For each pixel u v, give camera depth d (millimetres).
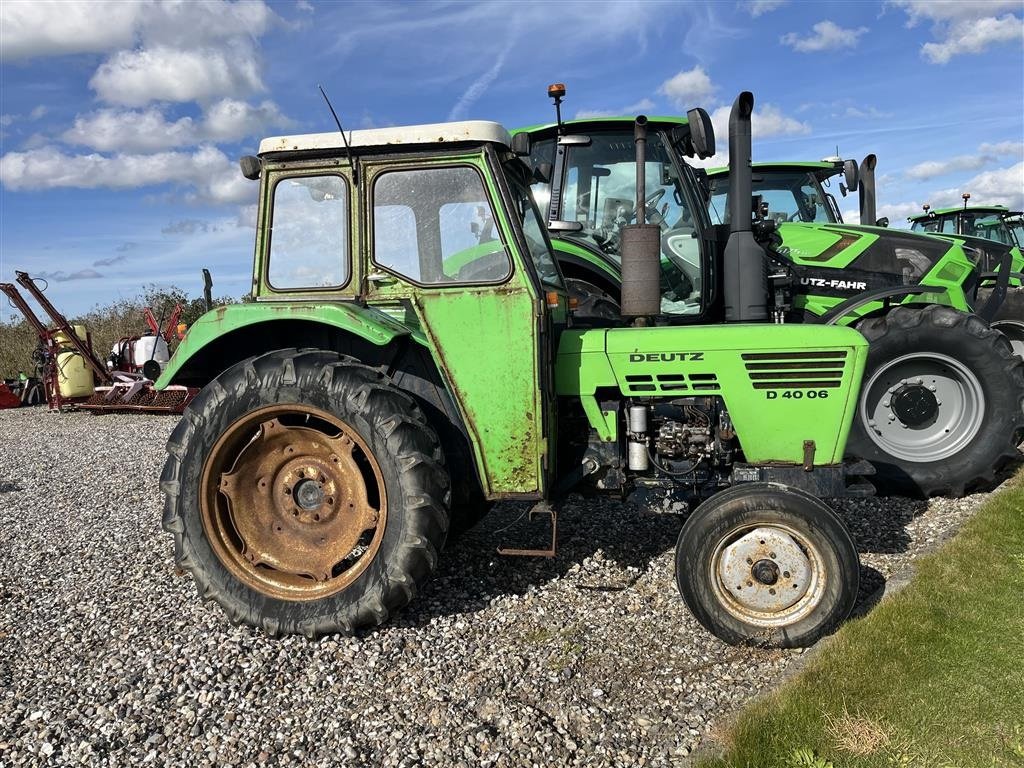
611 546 4344
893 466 5137
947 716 2498
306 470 3412
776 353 3475
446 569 4039
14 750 2604
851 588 3082
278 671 3062
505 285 3318
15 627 3549
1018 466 5539
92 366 11242
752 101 4953
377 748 2547
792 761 2338
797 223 6418
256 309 3336
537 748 2502
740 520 3150
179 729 2695
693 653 3127
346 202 3492
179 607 3705
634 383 3594
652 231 3562
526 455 3350
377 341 3158
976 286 6477
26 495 6105
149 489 6164
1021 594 3340
